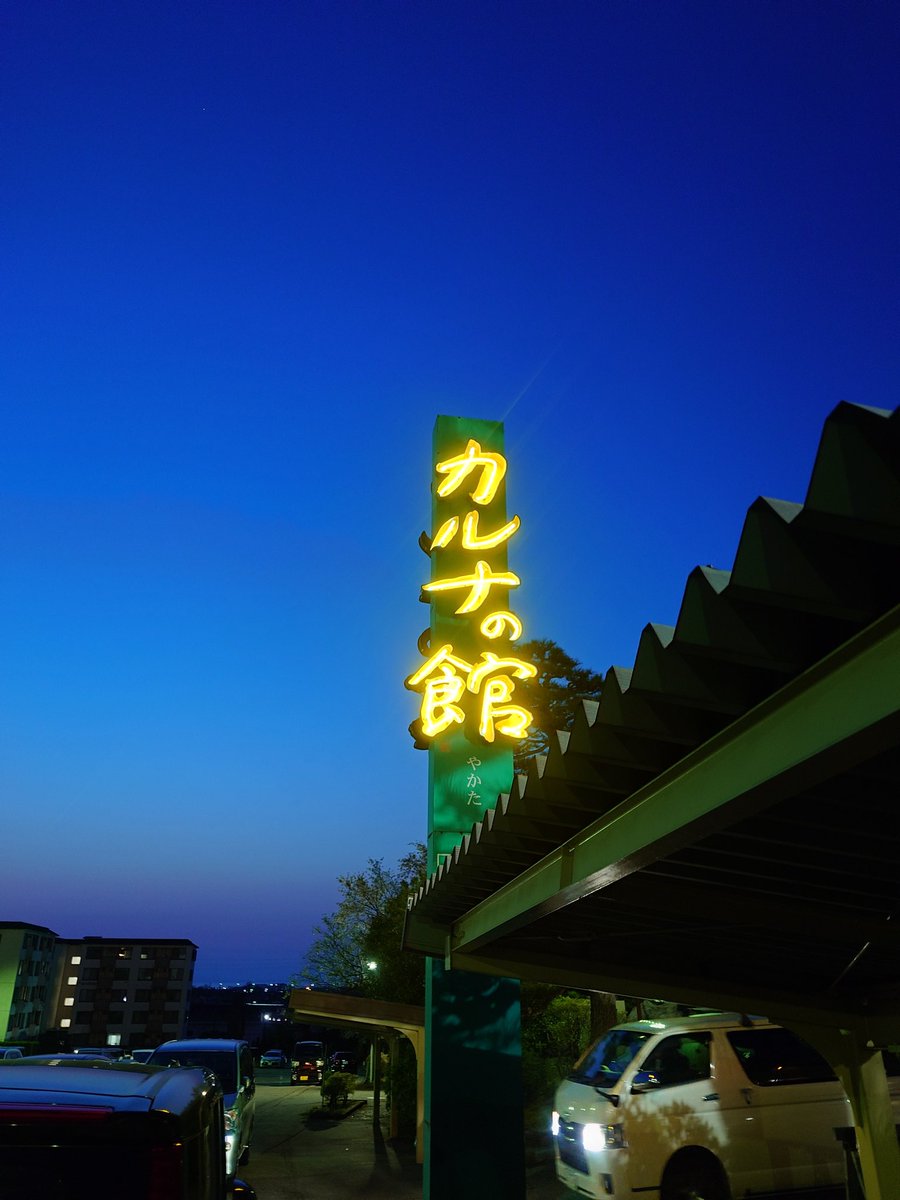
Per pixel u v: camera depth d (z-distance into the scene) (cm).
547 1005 2094
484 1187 1008
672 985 770
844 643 274
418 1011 1777
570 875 524
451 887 718
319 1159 1565
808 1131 884
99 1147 280
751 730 327
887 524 226
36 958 8888
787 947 700
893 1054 933
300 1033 8350
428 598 1383
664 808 395
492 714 1224
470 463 1420
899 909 560
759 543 263
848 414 223
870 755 283
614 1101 880
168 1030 9494
